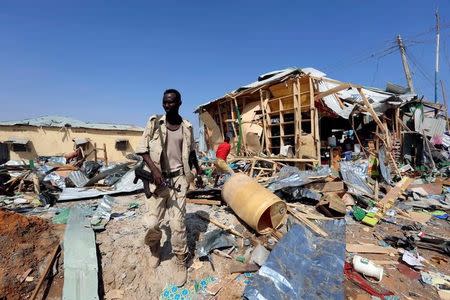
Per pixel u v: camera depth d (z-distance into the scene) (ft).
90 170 31.22
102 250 12.94
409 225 19.43
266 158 33.55
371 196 23.82
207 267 12.62
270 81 35.68
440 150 45.24
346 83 30.45
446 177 34.94
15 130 67.31
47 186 24.95
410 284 12.41
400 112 44.32
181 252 11.88
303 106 33.37
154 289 11.45
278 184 23.20
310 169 31.22
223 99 45.06
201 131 53.93
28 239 13.01
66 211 17.89
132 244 13.46
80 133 71.97
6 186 24.00
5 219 13.60
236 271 12.41
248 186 16.56
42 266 11.69
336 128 44.14
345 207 20.02
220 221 16.93
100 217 16.57
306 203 21.65
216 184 27.43
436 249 15.75
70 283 10.61
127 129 74.79
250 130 38.86
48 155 69.51
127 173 27.12
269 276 11.30
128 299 11.01
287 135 35.47
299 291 10.85
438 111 50.90
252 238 14.93
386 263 13.98
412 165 41.09
